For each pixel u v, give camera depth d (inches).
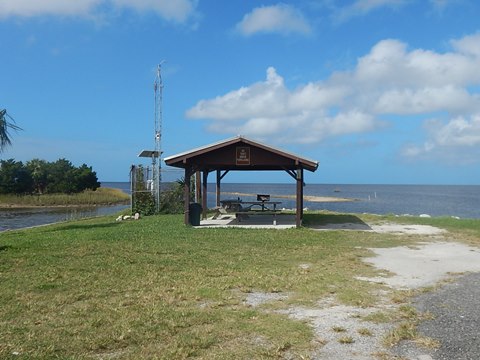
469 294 292.5
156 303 263.1
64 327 219.0
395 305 265.6
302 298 279.1
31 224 1161.4
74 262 381.1
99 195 2474.2
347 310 254.1
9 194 2496.3
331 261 412.8
